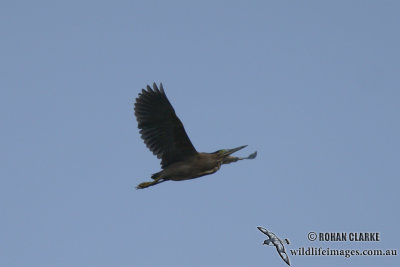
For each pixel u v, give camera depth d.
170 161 17.17
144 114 16.98
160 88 16.50
